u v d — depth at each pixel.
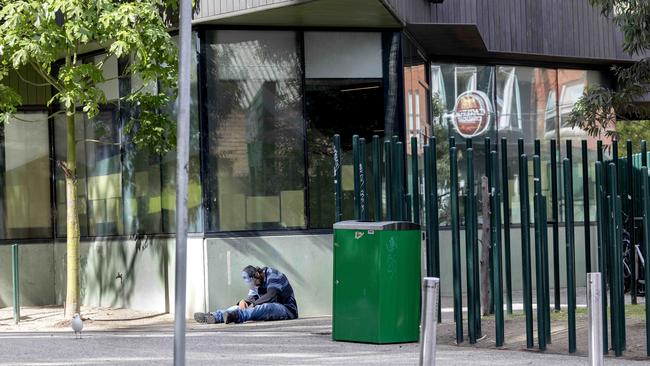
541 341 14.04
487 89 24.94
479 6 23.22
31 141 24.69
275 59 20.81
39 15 17.59
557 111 26.14
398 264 15.12
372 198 21.00
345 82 21.03
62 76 18.45
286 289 19.53
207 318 19.08
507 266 17.53
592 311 9.47
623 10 19.59
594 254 25.98
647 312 13.19
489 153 15.48
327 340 15.77
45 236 24.81
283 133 20.81
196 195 20.47
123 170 22.52
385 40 21.09
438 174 23.73
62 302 24.58
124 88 22.25
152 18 18.16
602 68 27.08
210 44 20.47
